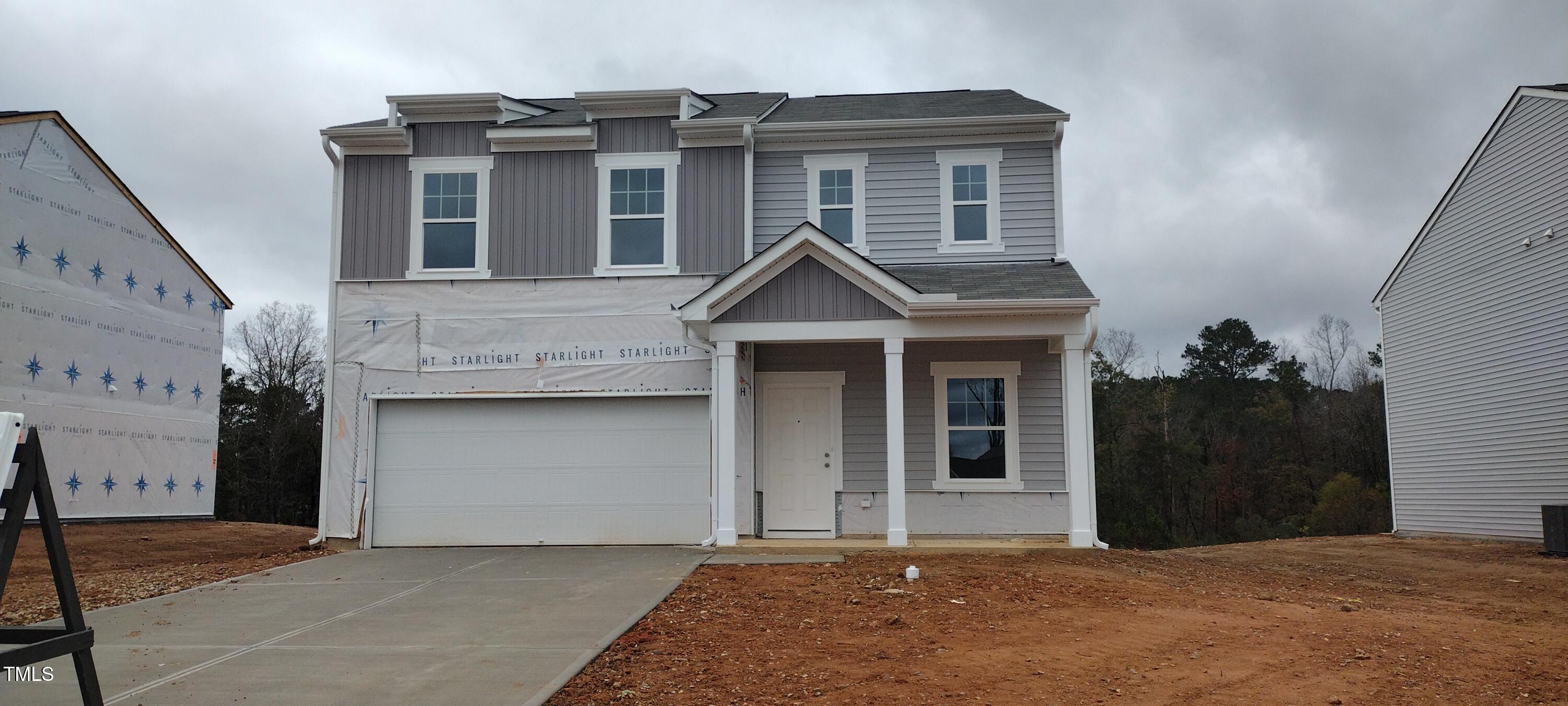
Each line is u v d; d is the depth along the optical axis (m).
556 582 11.04
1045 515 15.12
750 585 10.55
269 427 42.44
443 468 15.02
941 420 15.41
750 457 14.91
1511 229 19.72
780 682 6.75
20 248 17.31
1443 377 21.95
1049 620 8.84
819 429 15.41
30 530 16.97
